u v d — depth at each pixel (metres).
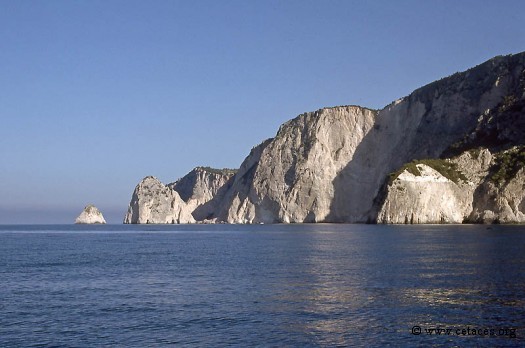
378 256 60.97
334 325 27.33
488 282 38.47
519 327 26.05
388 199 166.50
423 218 161.88
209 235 135.25
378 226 157.50
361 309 30.69
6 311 32.31
